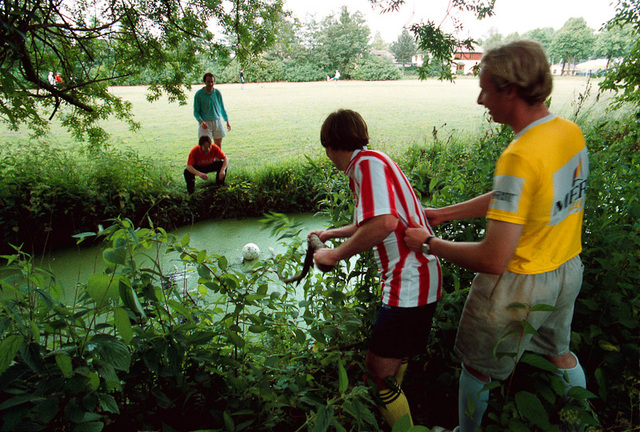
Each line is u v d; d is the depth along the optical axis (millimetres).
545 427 1121
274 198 6863
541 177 1233
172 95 6523
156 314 1559
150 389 1591
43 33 4113
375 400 1627
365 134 1538
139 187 6180
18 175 5820
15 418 1033
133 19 5281
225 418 1329
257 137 13445
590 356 2004
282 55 46750
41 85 4371
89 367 1168
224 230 6293
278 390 1734
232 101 25641
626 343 1889
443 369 2033
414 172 2600
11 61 2764
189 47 6141
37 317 1366
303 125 16031
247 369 1719
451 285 2207
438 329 2082
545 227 1329
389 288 1553
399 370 1730
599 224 2111
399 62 64875
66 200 5676
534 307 1207
